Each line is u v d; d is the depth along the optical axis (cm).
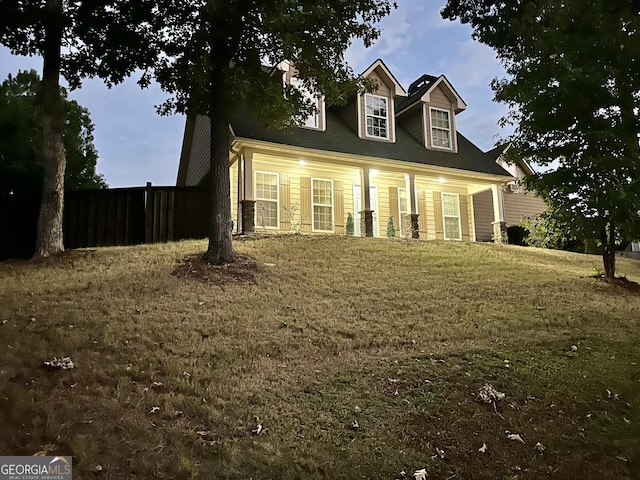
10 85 1691
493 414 490
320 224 1678
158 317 719
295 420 464
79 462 366
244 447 414
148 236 1327
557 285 1071
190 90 1185
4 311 692
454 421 473
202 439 420
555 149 1028
